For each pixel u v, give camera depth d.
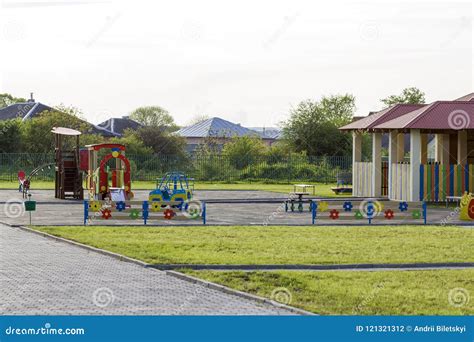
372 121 42.94
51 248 21.42
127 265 18.25
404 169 39.84
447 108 39.22
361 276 16.42
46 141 74.75
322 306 13.50
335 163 67.38
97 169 40.03
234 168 68.12
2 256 19.72
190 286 15.48
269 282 15.65
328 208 28.92
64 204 40.00
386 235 24.14
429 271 17.25
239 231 25.30
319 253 19.80
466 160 43.25
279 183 65.38
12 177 67.31
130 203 28.59
